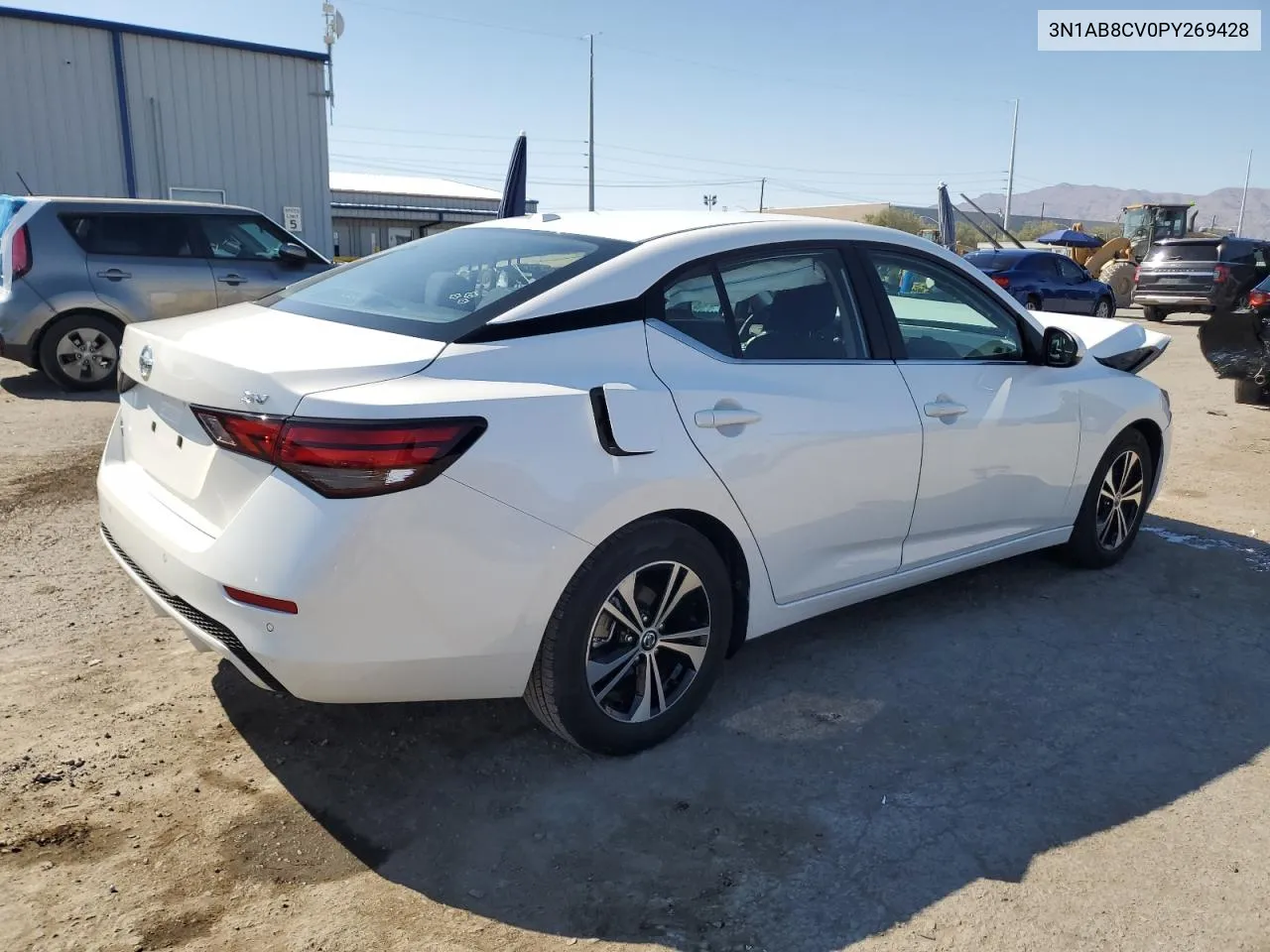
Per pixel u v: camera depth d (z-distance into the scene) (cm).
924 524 376
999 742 322
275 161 1688
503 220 375
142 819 268
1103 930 237
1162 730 333
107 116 1541
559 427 268
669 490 288
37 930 226
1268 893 252
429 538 249
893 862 260
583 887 248
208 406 260
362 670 250
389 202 4438
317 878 248
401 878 250
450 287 308
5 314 825
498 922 235
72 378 859
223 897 240
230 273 913
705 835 269
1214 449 780
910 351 373
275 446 245
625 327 295
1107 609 435
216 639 260
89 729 310
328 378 251
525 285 296
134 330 318
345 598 243
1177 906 246
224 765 295
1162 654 391
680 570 301
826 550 345
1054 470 428
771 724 329
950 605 435
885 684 359
